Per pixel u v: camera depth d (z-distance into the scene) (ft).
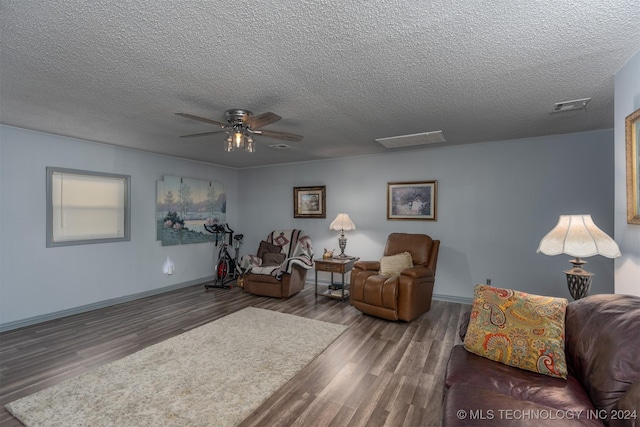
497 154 13.66
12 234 11.24
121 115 9.74
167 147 14.55
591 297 5.53
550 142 12.66
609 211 11.75
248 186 20.93
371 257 16.61
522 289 13.21
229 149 9.29
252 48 5.81
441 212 14.82
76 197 12.98
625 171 6.13
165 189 16.35
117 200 14.40
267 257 17.63
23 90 7.77
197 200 18.20
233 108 9.02
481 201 13.98
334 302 14.57
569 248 6.48
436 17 4.90
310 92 7.93
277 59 6.23
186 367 8.29
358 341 10.04
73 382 7.55
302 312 13.05
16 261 11.32
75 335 10.50
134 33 5.29
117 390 7.22
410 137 12.53
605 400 4.10
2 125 10.94
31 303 11.64
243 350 9.32
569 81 7.27
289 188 19.35
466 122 10.62
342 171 17.49
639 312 4.46
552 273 12.71
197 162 18.48
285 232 18.03
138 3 4.50
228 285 17.62
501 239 13.61
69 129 11.44
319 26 5.13
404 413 6.44
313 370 8.19
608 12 4.74
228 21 4.97
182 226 17.26
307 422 6.16
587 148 12.04
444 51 5.94
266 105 8.84
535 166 12.93
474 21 4.99
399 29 5.22
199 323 11.68
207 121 8.39
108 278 13.96
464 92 7.95
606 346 4.43
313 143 13.78
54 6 4.55
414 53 6.02
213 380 7.64
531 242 13.05
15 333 10.72
